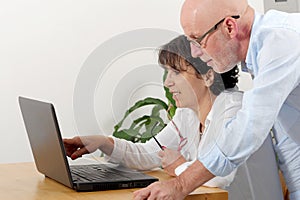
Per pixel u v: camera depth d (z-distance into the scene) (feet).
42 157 6.18
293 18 6.07
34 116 6.03
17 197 5.36
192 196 5.16
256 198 6.67
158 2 11.13
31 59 10.59
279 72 5.65
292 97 6.25
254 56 6.15
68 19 10.70
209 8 6.06
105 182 5.50
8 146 10.56
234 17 6.10
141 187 5.58
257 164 6.66
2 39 10.46
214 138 5.27
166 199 4.98
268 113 5.52
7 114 10.53
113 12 10.91
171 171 5.62
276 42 5.78
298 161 7.06
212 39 6.12
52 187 5.80
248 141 5.36
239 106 5.73
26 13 10.53
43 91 10.65
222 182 5.53
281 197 6.87
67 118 10.77
